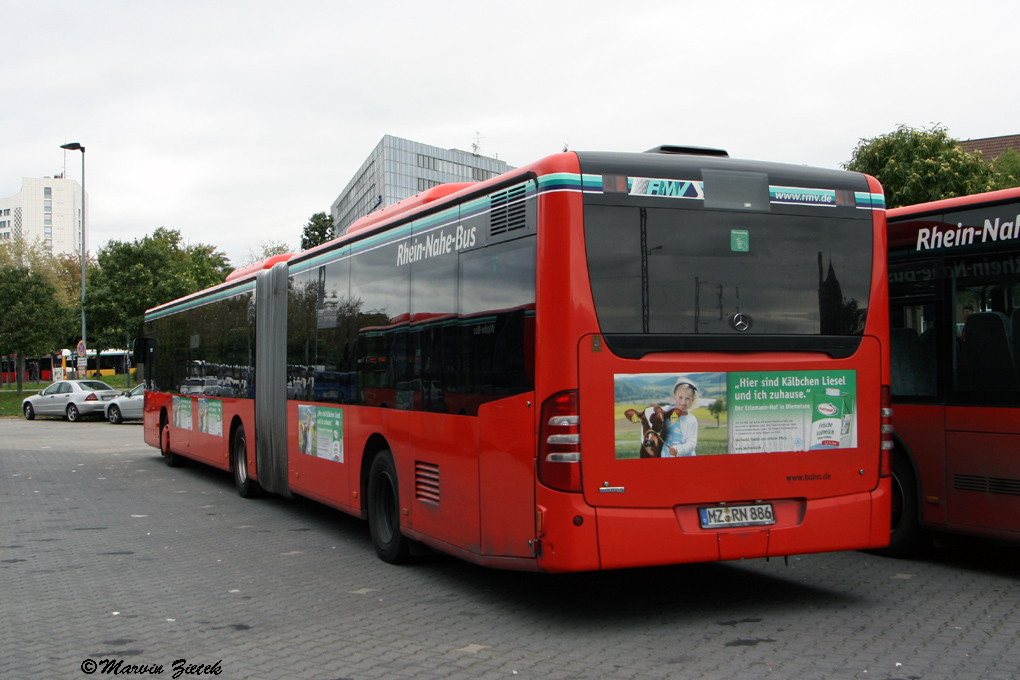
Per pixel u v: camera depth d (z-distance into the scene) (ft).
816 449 20.02
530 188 19.30
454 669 16.97
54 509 39.63
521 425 19.16
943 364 24.88
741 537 19.17
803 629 19.13
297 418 35.06
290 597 23.12
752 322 19.58
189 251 227.61
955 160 73.31
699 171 19.54
